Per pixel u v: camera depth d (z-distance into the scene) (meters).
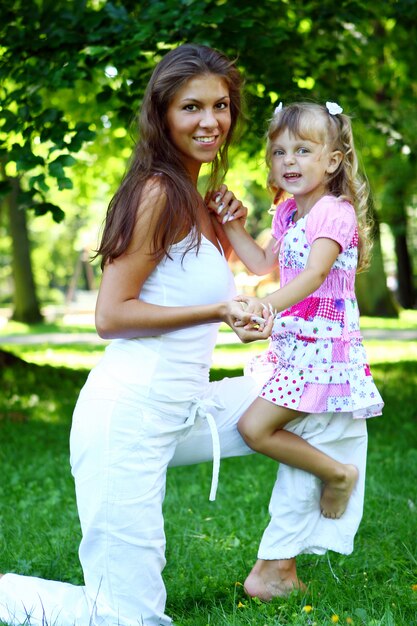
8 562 4.05
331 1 8.01
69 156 5.96
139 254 3.07
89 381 3.22
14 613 3.19
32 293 25.52
